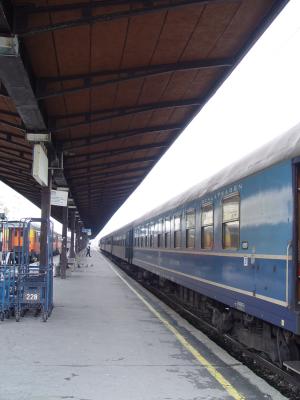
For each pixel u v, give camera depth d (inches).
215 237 357.7
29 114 338.3
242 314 325.4
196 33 270.2
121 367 244.1
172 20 252.2
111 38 265.1
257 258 267.1
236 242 307.7
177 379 224.2
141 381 220.1
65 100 356.2
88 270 1061.8
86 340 309.0
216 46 290.8
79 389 206.8
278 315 236.4
